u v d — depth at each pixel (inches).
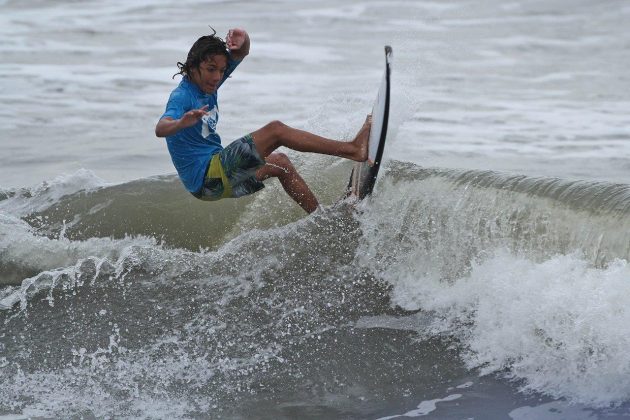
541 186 783.7
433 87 1801.2
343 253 847.7
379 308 788.6
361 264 838.5
